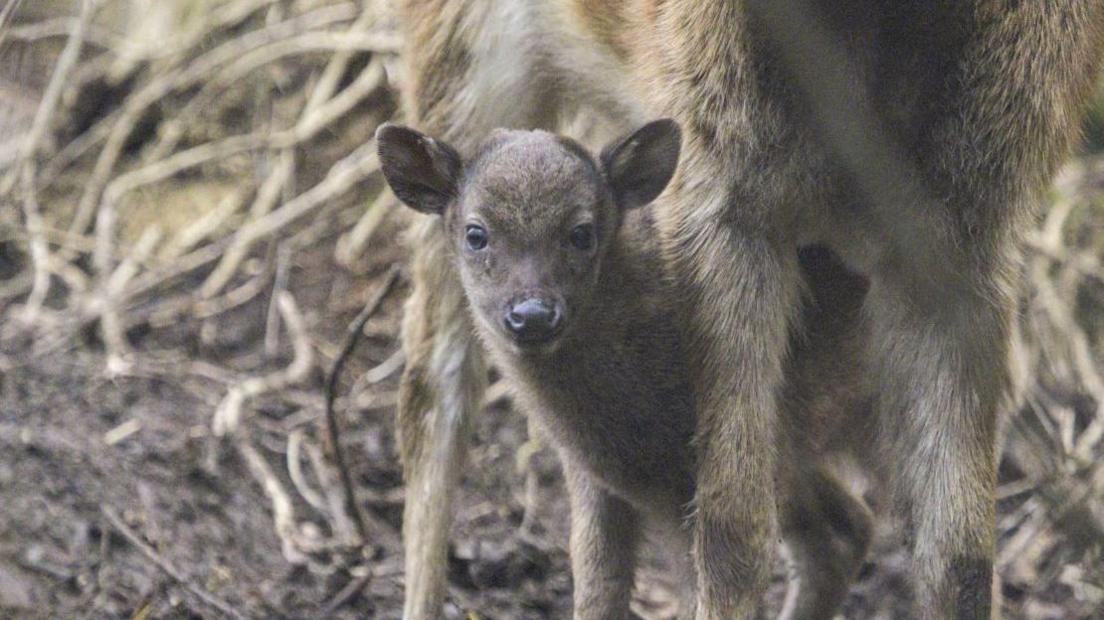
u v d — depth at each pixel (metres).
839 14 9.54
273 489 13.58
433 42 12.21
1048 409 14.85
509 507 14.15
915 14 9.55
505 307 9.62
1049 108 9.84
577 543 10.99
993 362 10.12
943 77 9.73
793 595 11.56
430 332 12.17
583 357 10.32
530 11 11.91
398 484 14.21
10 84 19.02
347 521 13.34
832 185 9.95
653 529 11.18
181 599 12.09
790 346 10.50
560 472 14.33
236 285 16.89
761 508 10.09
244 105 18.73
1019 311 10.63
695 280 10.09
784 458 10.72
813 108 9.37
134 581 12.23
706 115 10.05
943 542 10.20
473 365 12.20
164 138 18.30
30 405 14.47
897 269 10.05
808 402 10.72
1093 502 13.05
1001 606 12.57
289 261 16.91
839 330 10.66
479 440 14.95
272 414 14.91
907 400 10.30
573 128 12.61
